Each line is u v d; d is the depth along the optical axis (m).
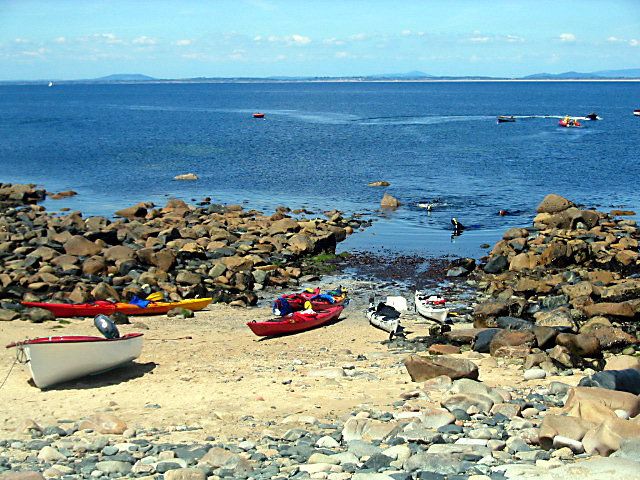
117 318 27.02
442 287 33.69
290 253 38.91
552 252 35.31
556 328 23.75
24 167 79.75
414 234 45.19
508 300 28.59
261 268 35.38
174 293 31.22
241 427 14.98
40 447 13.37
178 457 12.59
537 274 33.69
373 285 34.19
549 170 72.31
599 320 25.23
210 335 25.92
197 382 19.39
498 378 18.98
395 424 13.95
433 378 18.31
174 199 57.94
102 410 16.81
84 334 24.59
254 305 31.11
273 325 25.75
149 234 41.50
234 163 80.38
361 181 67.06
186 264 35.91
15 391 18.58
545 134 109.25
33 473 10.91
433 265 37.59
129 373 20.59
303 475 11.16
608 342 22.83
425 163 78.31
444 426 13.89
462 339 24.16
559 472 10.56
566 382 18.44
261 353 23.33
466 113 164.38
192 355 22.83
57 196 61.19
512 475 10.68
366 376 19.56
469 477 10.69
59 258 35.09
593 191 60.59
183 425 15.27
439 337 24.73
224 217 48.19
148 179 70.44
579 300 28.33
